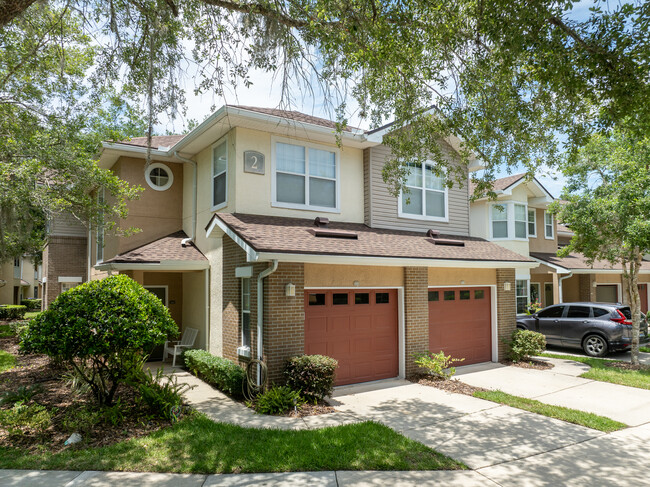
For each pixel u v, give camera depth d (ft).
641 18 18.10
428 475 16.98
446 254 35.63
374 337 33.32
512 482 16.49
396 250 33.01
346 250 29.68
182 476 16.60
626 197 36.29
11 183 35.73
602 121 21.76
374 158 39.88
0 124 35.47
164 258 37.29
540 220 68.44
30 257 78.13
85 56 37.55
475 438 21.02
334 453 18.61
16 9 18.88
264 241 27.50
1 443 19.35
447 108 26.53
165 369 37.06
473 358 39.70
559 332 47.26
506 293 41.78
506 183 61.46
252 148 34.30
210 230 33.99
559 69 19.94
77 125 36.99
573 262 64.44
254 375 28.60
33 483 15.71
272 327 27.48
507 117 24.47
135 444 19.29
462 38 23.48
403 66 25.31
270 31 23.39
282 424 22.62
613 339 42.91
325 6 22.18
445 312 38.06
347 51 23.91
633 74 18.84
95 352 21.77
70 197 38.01
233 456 18.15
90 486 15.56
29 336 21.94
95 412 22.41
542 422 23.43
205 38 25.02
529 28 19.79
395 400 27.76
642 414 24.88
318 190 37.40
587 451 19.51
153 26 23.91
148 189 43.52
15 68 33.53
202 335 38.81
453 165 44.78
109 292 23.67
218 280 36.01
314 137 36.45
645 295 80.28
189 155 42.29
